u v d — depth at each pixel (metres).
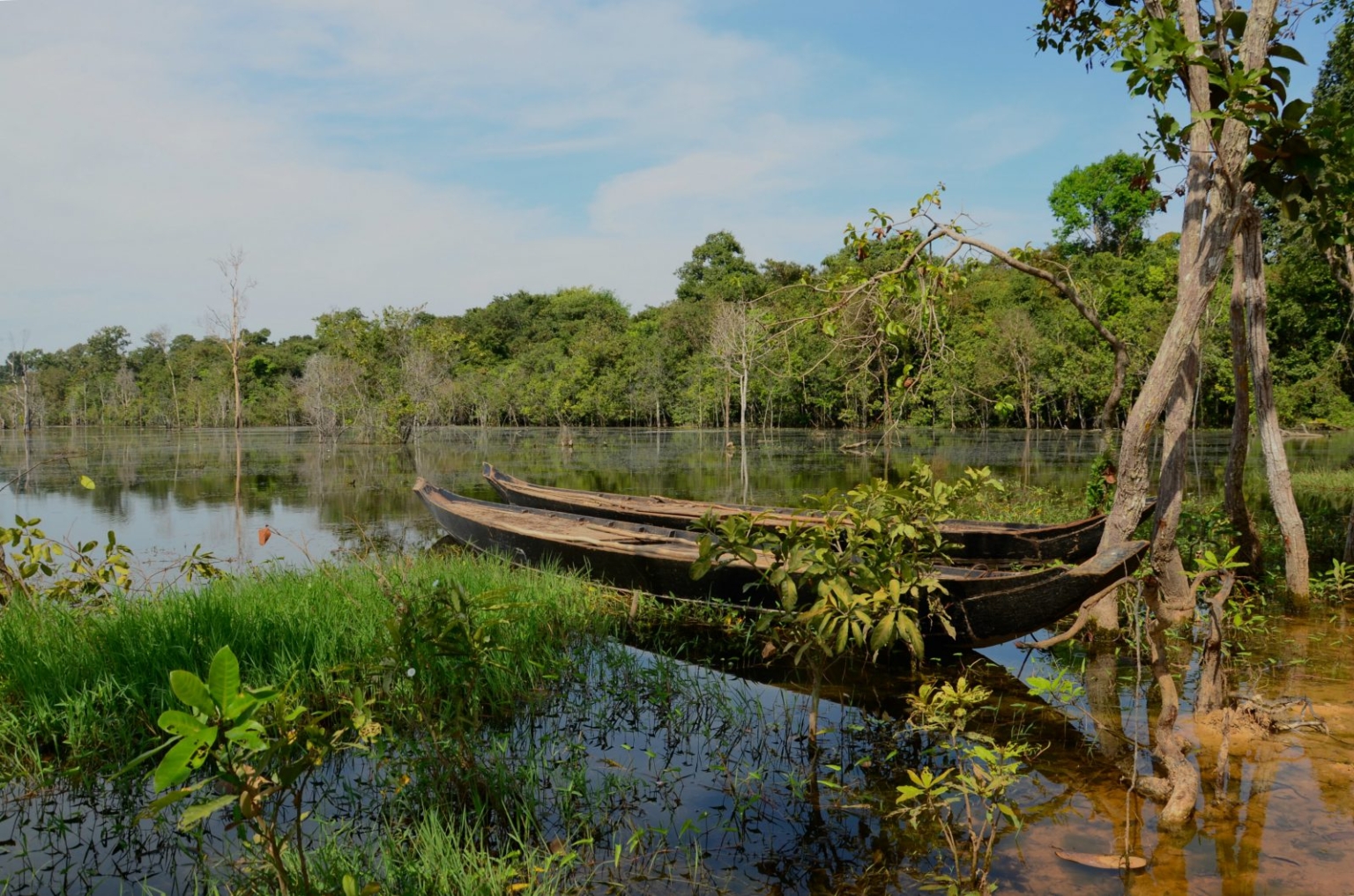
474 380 57.88
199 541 11.98
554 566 8.70
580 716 5.42
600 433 46.97
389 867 3.38
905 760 4.64
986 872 3.28
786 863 3.61
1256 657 6.10
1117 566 4.86
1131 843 3.59
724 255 65.94
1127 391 35.28
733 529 4.88
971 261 7.98
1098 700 5.40
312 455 29.59
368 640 5.71
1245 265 7.86
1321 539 10.60
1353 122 4.03
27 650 5.43
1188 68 5.38
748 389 44.62
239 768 2.44
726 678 6.21
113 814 4.15
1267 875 3.31
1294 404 31.11
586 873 3.55
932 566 5.89
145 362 80.12
